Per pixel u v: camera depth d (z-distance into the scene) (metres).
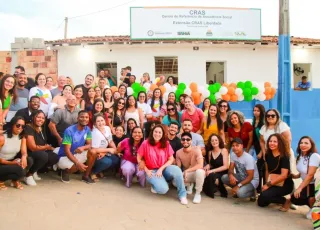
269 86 10.48
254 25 13.43
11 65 13.20
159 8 12.92
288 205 5.37
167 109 7.32
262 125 6.37
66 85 6.97
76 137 6.06
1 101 6.14
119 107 7.38
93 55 13.22
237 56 13.79
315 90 11.46
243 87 9.95
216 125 6.85
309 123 11.37
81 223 4.50
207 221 4.82
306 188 5.18
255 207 5.52
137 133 6.21
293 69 15.27
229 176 5.86
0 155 5.50
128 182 6.20
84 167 6.03
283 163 5.33
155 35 12.92
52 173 6.80
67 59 13.16
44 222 4.45
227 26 13.27
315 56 14.66
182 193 5.61
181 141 5.96
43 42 13.36
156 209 5.20
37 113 5.79
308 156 5.26
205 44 13.27
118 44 12.95
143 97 8.08
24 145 5.62
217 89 9.66
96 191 5.86
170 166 5.74
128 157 6.30
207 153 6.24
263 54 13.98
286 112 9.53
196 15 13.09
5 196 5.30
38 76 7.02
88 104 7.12
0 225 4.27
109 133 6.52
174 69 15.41
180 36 13.04
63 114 6.41
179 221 4.77
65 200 5.31
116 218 4.74
